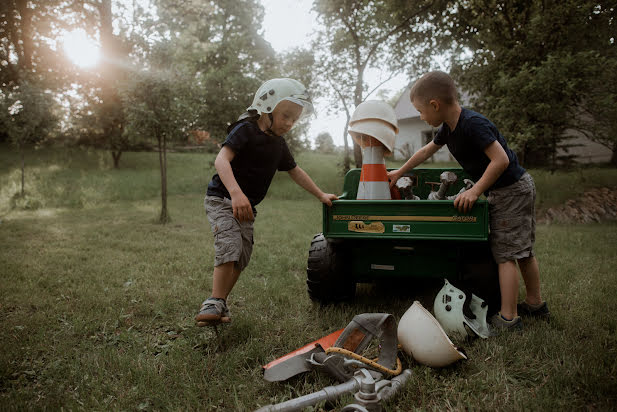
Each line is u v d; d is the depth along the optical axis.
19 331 2.57
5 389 1.91
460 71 9.98
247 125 2.28
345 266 2.76
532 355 2.09
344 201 2.51
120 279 3.74
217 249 2.24
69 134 18.77
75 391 1.88
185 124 7.65
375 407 1.47
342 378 1.79
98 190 12.17
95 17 16.27
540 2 8.51
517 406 1.61
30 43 17.52
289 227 6.98
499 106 8.50
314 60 14.62
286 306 3.01
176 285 3.54
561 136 11.14
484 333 2.28
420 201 2.35
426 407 1.67
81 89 17.05
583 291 3.14
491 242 2.40
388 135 2.74
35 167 15.57
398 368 1.92
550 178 10.32
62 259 4.54
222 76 14.73
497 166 2.20
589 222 7.65
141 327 2.68
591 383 1.74
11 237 6.00
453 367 1.98
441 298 2.33
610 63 7.62
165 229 6.82
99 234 6.25
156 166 17.69
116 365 2.08
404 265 2.69
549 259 4.32
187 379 1.93
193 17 16.55
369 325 1.92
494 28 9.26
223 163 2.18
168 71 7.54
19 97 10.64
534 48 8.61
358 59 13.88
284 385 1.85
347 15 13.27
